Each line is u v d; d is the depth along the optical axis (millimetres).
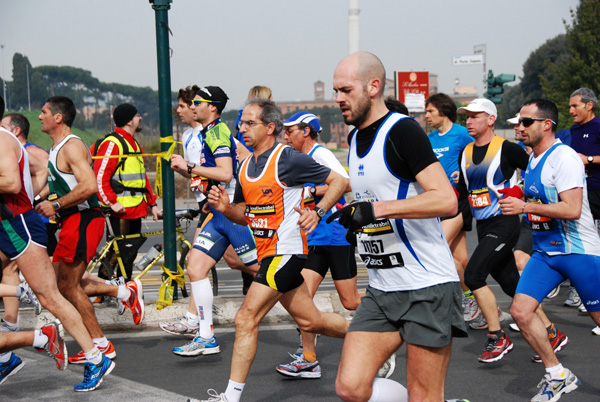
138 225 7922
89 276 6066
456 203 3205
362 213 3189
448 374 5355
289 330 6680
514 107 99375
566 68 45188
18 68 135000
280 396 4871
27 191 4832
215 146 5723
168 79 7137
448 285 3418
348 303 5684
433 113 7070
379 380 3480
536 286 4668
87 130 93500
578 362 5574
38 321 6527
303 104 139875
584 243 4656
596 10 44812
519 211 4656
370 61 3352
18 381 5180
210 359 5766
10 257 4758
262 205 4484
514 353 5945
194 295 5664
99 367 4973
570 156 4641
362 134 3439
